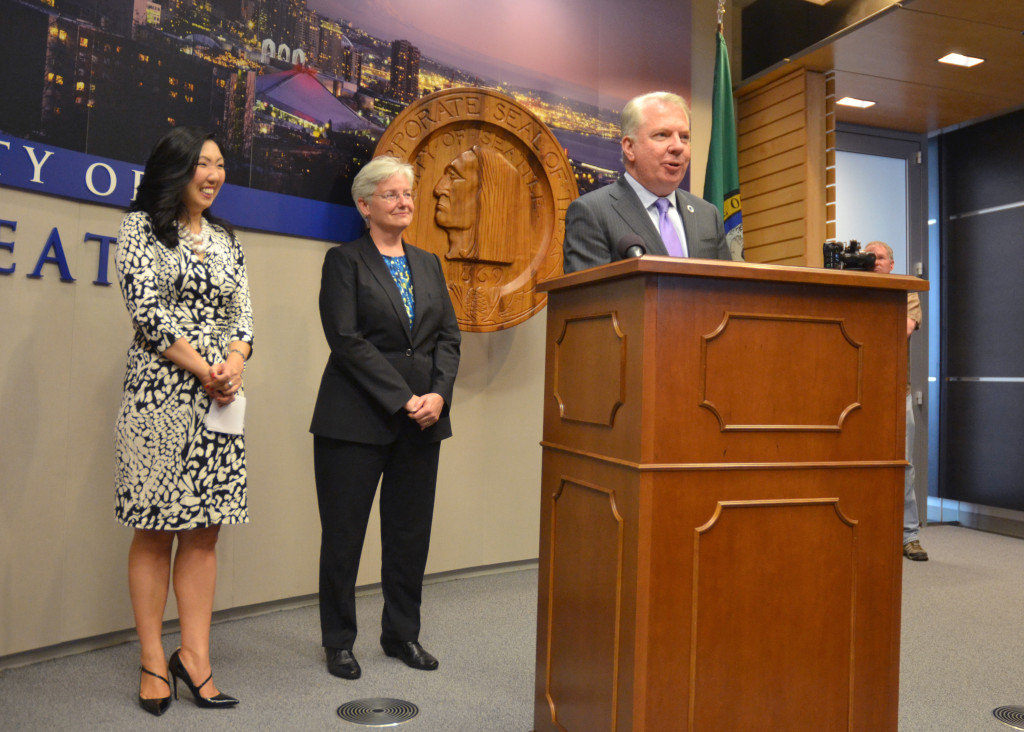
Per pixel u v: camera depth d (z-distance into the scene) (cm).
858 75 488
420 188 363
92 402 280
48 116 265
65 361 273
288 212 334
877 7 416
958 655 304
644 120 207
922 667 291
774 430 156
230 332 246
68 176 270
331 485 266
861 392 164
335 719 230
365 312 266
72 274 274
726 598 153
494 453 415
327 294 268
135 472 227
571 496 180
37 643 268
